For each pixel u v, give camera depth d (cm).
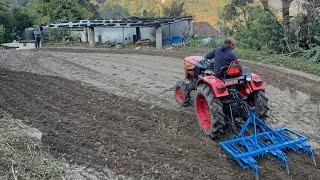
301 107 903
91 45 2345
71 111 849
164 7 4734
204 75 733
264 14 1880
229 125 718
